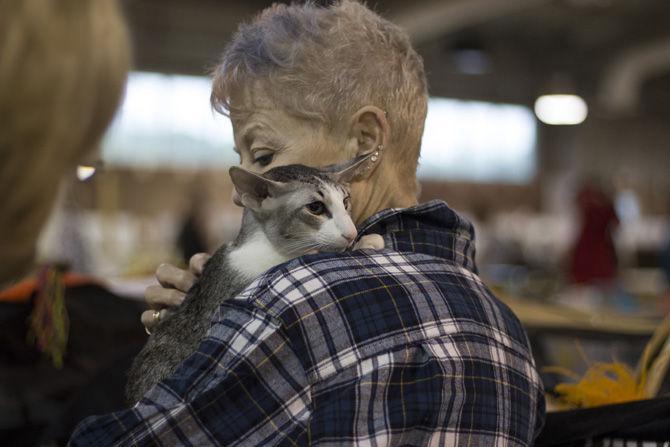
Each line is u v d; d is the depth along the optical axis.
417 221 1.41
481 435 1.24
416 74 1.50
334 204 1.43
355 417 1.11
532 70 14.83
